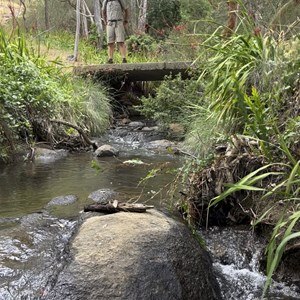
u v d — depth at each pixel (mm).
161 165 3783
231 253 2768
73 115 6648
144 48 11758
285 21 5367
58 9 16172
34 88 5867
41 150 5492
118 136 7066
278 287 2525
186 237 2572
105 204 2885
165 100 6832
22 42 6840
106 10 8609
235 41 4004
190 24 9922
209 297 2320
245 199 3031
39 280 2281
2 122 5176
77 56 10203
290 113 3225
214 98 3973
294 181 2197
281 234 2596
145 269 2211
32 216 3127
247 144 3062
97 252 2295
